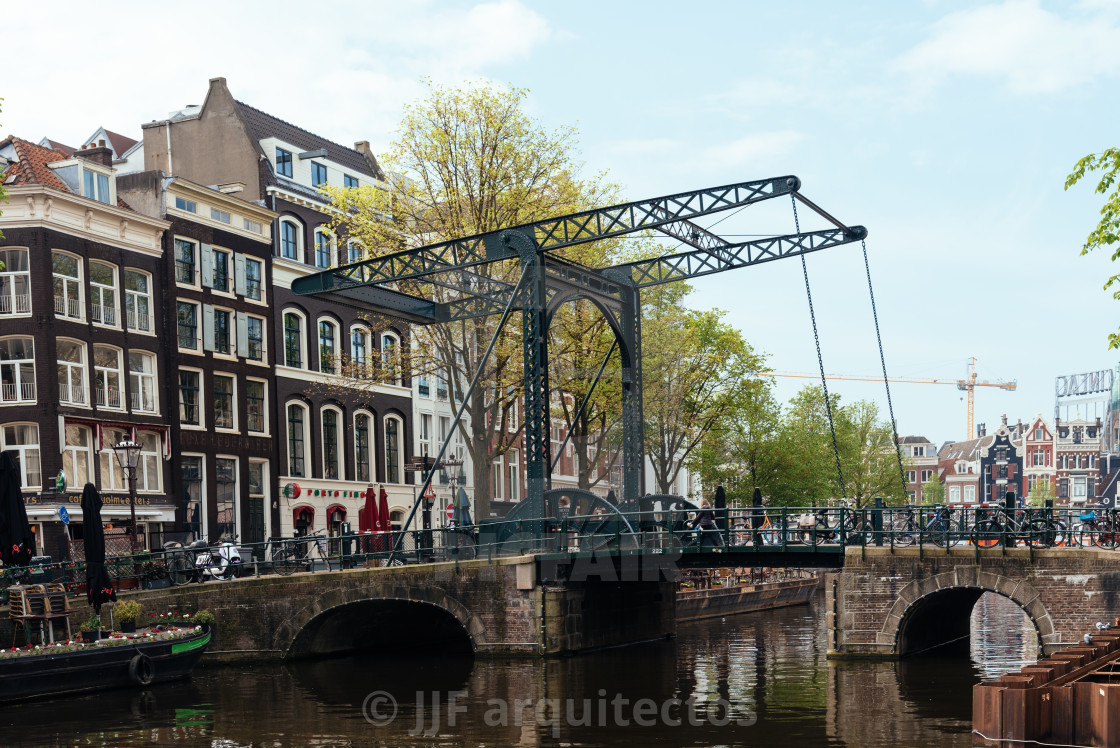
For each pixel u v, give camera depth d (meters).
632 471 30.77
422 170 34.25
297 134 49.31
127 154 48.62
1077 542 26.84
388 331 50.38
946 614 31.88
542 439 28.53
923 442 146.50
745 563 28.52
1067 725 13.72
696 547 28.36
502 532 28.89
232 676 26.73
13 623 25.59
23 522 26.19
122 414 36.84
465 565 28.36
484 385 33.22
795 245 27.31
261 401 43.34
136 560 29.83
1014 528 27.61
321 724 19.97
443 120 33.84
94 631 25.08
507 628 28.12
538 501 28.48
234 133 45.19
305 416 45.69
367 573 28.72
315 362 46.12
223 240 41.81
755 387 47.03
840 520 27.61
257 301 43.34
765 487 54.00
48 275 34.53
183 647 25.88
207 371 40.56
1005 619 42.50
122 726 19.98
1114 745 13.40
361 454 48.62
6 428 34.19
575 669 26.45
